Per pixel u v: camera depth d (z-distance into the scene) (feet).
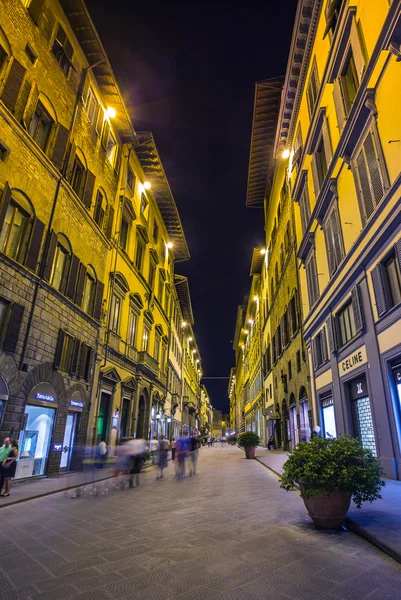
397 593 12.17
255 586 12.89
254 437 79.15
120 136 75.31
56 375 47.16
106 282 64.85
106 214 66.49
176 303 144.87
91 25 55.31
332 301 49.29
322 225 54.70
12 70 41.29
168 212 109.91
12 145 40.81
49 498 33.04
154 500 31.30
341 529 19.60
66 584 13.38
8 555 16.84
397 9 31.37
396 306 32.71
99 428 61.31
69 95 54.13
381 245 35.96
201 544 17.81
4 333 38.14
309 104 61.98
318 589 12.57
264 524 21.52
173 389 132.77
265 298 120.26
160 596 12.27
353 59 43.45
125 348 72.54
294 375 74.23
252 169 108.99
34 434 43.32
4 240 40.09
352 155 43.09
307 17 58.54
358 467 19.60
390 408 34.01
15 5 42.70
